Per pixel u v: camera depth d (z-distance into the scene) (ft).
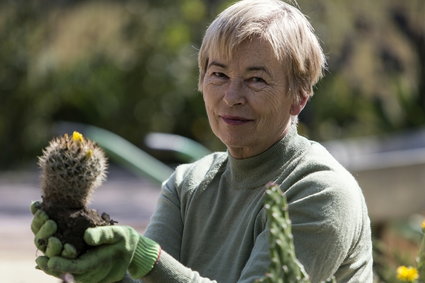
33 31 56.03
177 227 11.28
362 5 44.09
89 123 63.31
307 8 43.47
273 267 8.18
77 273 8.64
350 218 10.00
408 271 10.27
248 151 10.59
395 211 24.25
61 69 58.23
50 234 8.54
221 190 10.93
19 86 60.23
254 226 10.30
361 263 10.46
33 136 61.77
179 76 61.00
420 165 24.20
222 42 10.26
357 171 23.62
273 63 10.27
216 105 10.47
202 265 10.78
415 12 44.78
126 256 8.93
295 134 10.72
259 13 10.31
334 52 43.96
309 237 9.80
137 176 55.11
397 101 52.60
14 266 23.81
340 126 55.21
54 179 8.58
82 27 52.42
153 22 57.93
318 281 9.84
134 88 62.23
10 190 49.21
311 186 10.06
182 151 22.66
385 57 45.01
